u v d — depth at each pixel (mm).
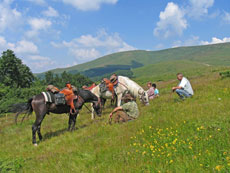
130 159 4559
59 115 15258
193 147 4469
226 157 3686
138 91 10453
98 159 5043
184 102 9164
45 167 5203
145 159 4406
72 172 4590
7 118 19156
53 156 5953
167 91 17094
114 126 7551
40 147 7582
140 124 6977
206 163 3723
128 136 6164
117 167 4281
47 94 8344
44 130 10445
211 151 4129
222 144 4309
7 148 8211
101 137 6816
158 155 4367
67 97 8672
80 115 13305
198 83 16891
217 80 15945
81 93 9414
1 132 11969
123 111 8031
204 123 5691
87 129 8461
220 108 6938
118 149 5332
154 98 12867
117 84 10953
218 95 9297
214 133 4906
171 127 5891
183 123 6191
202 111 7004
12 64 54844
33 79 62375
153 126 6543
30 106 8453
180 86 9766
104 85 11328
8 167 5395
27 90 42000
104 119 9852
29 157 6531
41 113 8180
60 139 7969
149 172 3848
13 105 29047
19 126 12922
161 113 8047
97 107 10141
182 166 3754
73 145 6777
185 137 5094
